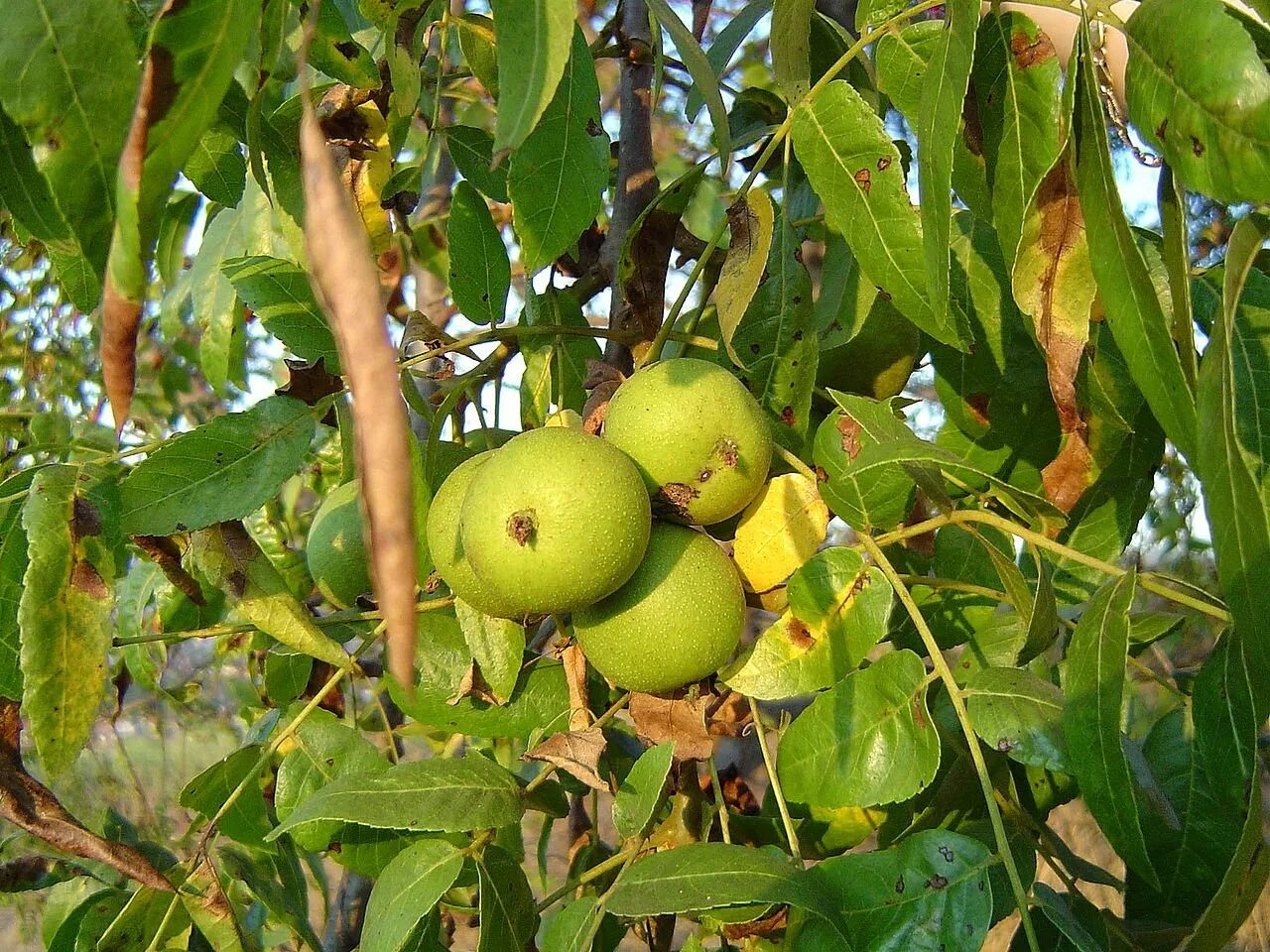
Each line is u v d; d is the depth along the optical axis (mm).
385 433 149
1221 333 218
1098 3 247
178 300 535
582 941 249
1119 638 250
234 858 383
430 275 519
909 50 313
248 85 348
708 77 313
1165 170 242
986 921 251
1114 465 371
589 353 382
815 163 304
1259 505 219
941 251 255
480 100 505
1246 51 218
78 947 341
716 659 280
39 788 289
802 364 330
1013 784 323
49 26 191
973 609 368
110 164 196
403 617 147
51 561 279
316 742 350
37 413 551
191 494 302
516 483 255
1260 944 588
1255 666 220
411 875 286
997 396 363
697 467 280
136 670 493
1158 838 312
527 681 326
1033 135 292
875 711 284
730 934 311
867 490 299
